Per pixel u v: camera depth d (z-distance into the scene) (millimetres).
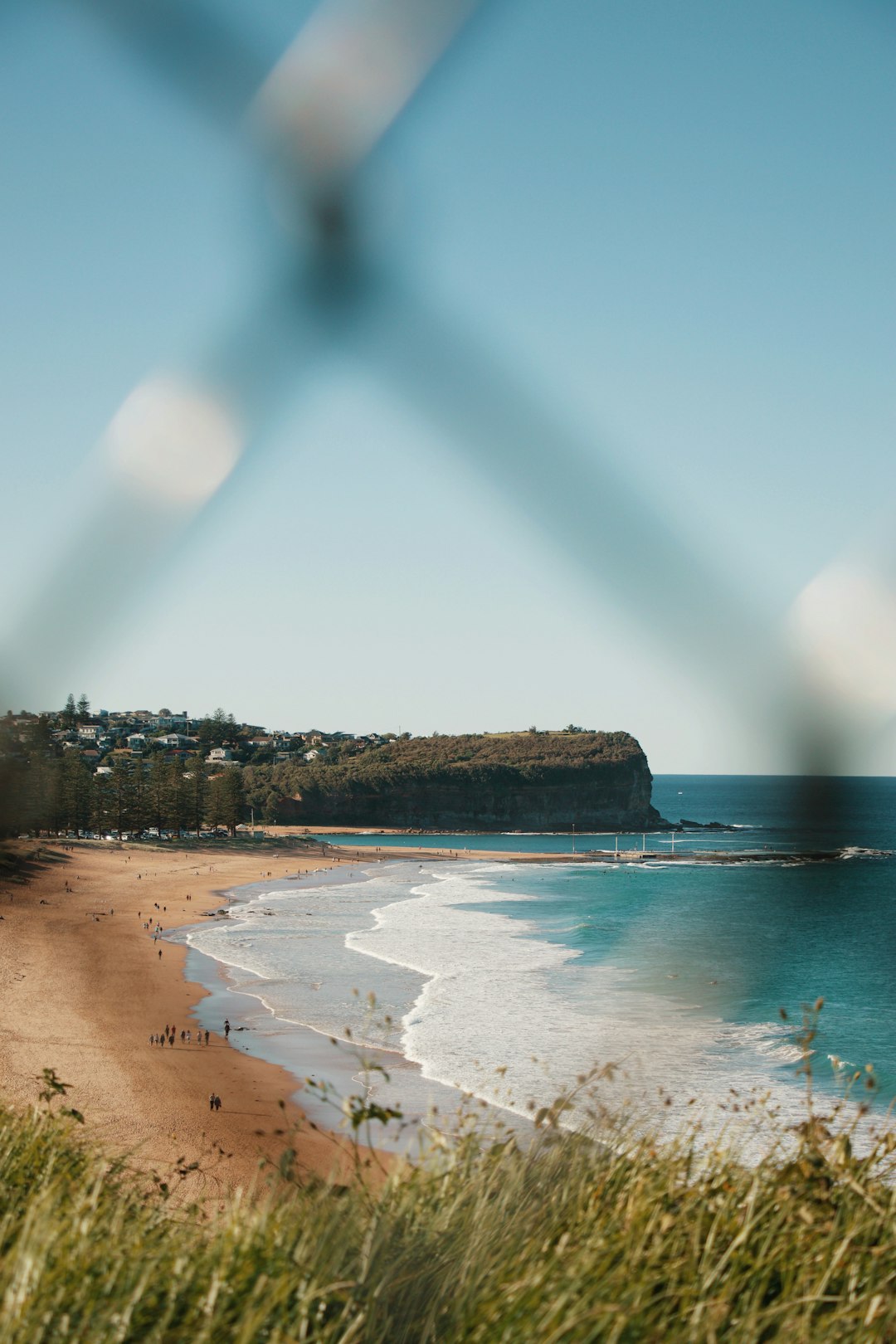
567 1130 5641
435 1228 4492
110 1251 4094
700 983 43438
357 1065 30094
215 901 81750
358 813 185375
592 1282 3850
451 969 48188
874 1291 3822
